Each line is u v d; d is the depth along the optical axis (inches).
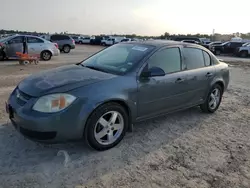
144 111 159.5
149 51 165.2
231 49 1115.9
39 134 124.6
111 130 144.6
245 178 124.3
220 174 126.8
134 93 149.3
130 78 149.0
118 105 143.2
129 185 114.6
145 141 158.6
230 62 754.2
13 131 161.6
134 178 119.9
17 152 137.5
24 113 126.6
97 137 138.7
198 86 194.7
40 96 127.1
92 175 120.6
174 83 173.0
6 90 271.0
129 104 147.8
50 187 110.8
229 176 125.4
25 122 125.3
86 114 129.7
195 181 120.1
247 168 133.3
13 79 335.0
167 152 146.3
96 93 132.9
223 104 251.6
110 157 137.2
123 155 140.0
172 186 115.4
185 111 220.2
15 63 510.6
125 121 149.7
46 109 124.3
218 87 218.8
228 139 168.2
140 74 153.9
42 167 124.8
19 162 128.3
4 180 113.8
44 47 591.2
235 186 117.7
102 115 137.1
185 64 185.0
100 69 161.9
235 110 233.1
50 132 124.6
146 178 120.3
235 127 190.2
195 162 136.8
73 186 112.2
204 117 208.4
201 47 205.6
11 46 552.4
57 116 123.7
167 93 169.9
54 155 136.3
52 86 132.1
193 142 161.0
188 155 143.9
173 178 121.5
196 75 190.5
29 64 499.8
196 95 196.1
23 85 143.7
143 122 189.5
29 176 117.4
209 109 215.3
